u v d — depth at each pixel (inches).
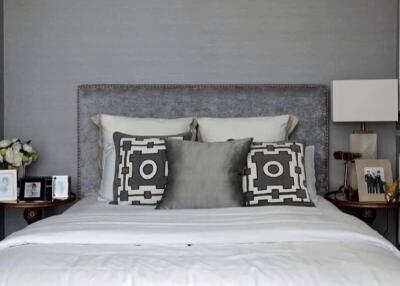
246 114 125.3
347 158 117.3
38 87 128.8
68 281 53.6
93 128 125.3
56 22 128.0
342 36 128.3
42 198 117.0
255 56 128.4
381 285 53.0
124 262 58.2
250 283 52.8
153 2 128.0
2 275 55.7
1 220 128.4
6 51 128.2
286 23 128.1
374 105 116.1
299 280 53.3
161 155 103.7
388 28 128.2
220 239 67.9
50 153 129.7
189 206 93.0
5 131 129.3
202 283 52.8
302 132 125.3
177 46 128.3
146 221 76.4
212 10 128.0
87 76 128.6
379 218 130.6
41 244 66.7
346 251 62.8
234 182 94.9
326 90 126.0
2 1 127.2
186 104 125.6
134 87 125.6
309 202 98.7
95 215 80.9
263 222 75.1
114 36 128.3
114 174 107.3
